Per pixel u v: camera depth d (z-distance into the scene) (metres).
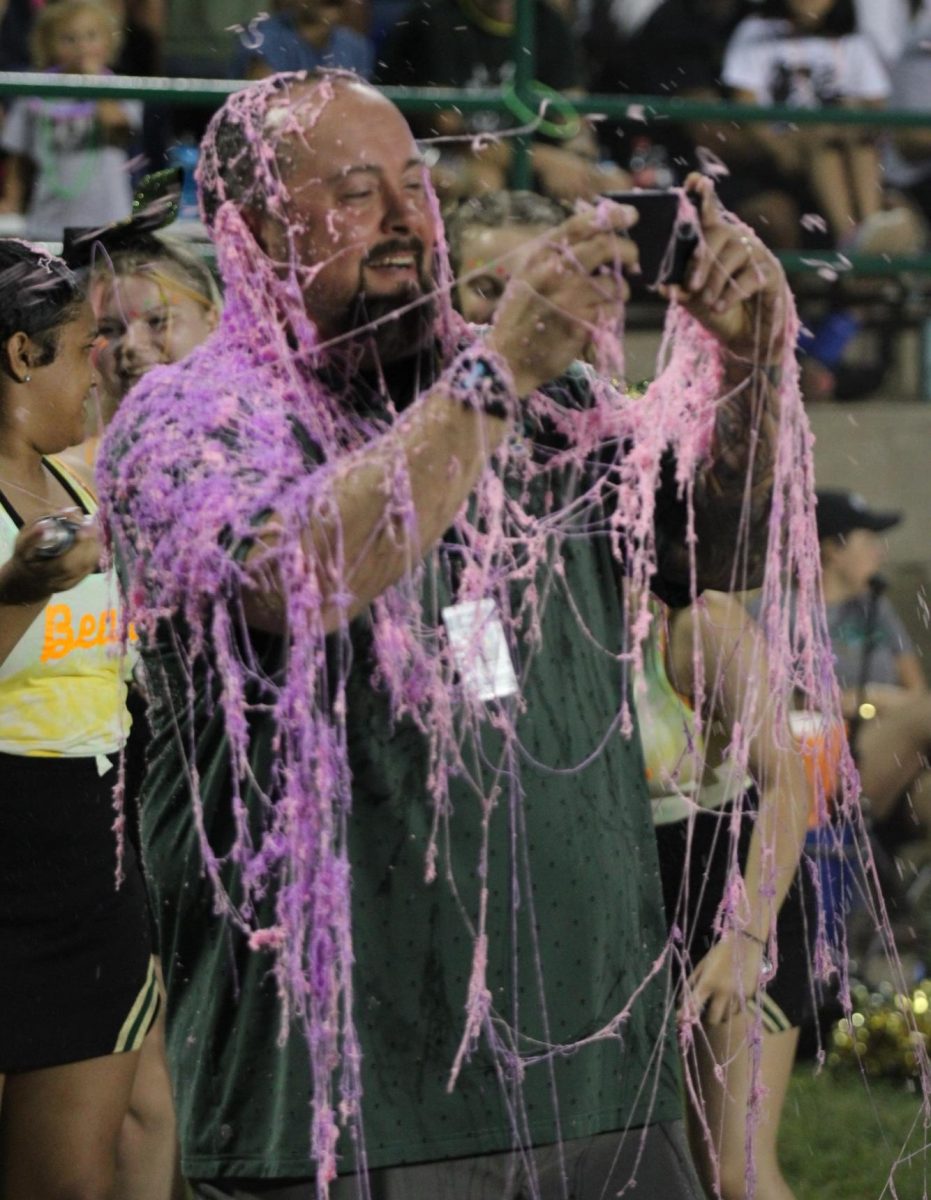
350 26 10.16
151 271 5.85
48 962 5.28
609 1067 3.62
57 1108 5.38
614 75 11.15
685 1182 3.75
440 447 3.06
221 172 3.53
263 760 3.43
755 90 11.24
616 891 3.65
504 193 6.27
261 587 3.10
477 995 3.48
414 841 3.46
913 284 11.59
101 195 9.91
